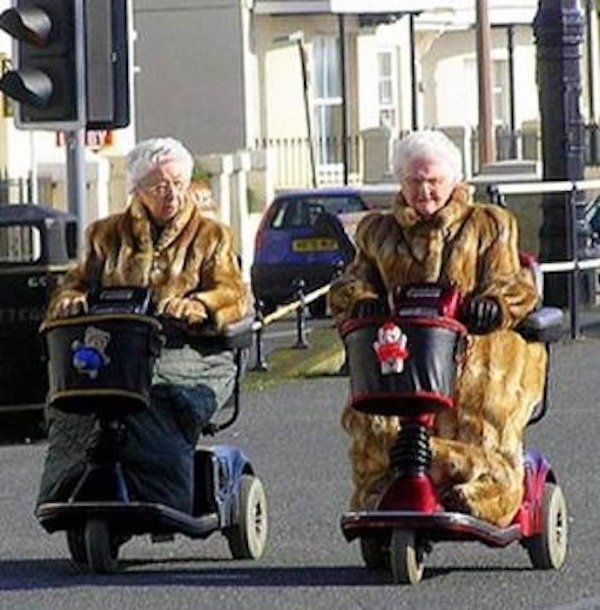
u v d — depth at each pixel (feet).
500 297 70.59
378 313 70.44
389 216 73.10
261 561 78.18
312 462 104.06
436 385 69.56
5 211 115.24
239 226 266.36
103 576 75.61
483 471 71.26
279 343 160.04
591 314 172.04
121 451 73.61
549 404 123.65
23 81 105.19
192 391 74.23
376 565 75.31
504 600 69.97
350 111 338.54
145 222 75.66
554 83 172.45
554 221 162.09
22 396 116.16
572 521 85.76
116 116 107.86
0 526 88.69
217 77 312.71
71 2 105.91
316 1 321.52
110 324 72.23
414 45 343.26
